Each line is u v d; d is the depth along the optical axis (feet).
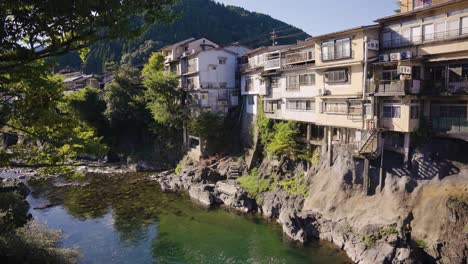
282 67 127.13
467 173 76.64
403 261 69.62
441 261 70.69
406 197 82.58
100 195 130.11
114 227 99.66
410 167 84.89
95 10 25.11
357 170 94.17
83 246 87.35
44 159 36.40
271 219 103.55
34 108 33.14
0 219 75.77
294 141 117.80
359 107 93.66
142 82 196.95
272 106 135.64
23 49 25.75
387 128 87.66
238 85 176.14
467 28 74.74
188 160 167.43
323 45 102.47
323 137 112.37
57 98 35.19
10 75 27.17
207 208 114.62
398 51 87.56
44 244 74.23
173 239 91.50
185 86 184.65
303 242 86.48
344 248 82.43
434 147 83.41
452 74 80.59
